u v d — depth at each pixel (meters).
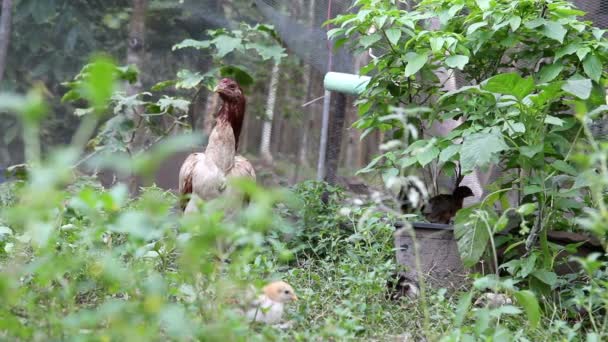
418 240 9.20
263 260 6.71
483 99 8.70
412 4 11.48
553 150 8.41
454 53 8.94
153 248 6.63
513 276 8.35
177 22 13.72
